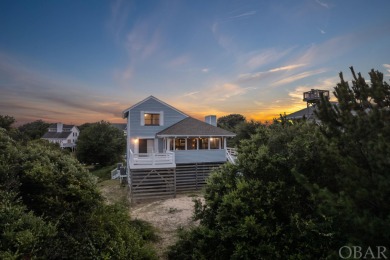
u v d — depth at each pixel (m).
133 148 22.14
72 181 7.46
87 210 7.54
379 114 3.71
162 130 22.89
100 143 34.47
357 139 4.01
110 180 25.67
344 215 3.69
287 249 5.81
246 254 6.03
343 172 4.13
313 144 6.14
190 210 14.48
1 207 5.08
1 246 4.49
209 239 7.42
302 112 28.47
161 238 10.41
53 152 8.48
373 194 3.32
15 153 7.03
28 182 6.73
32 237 4.86
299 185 6.35
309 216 5.92
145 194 17.84
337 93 4.41
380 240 3.37
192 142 21.83
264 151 7.20
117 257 6.34
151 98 22.83
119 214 8.87
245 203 6.70
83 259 5.81
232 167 8.29
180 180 20.02
